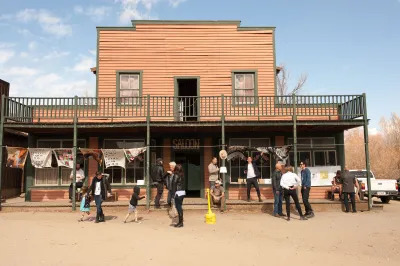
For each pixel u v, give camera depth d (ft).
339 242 29.66
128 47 54.90
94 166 52.37
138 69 54.49
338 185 48.62
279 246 27.99
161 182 45.50
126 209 45.62
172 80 54.54
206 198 52.60
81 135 53.26
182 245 27.68
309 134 54.24
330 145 53.88
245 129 51.65
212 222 37.91
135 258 23.86
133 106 52.60
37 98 47.83
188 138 53.78
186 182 61.87
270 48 55.62
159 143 53.62
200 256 24.61
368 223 38.09
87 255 24.45
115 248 26.45
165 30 55.47
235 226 36.19
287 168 41.04
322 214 44.21
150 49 55.01
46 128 47.83
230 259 23.95
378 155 140.67
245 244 28.45
